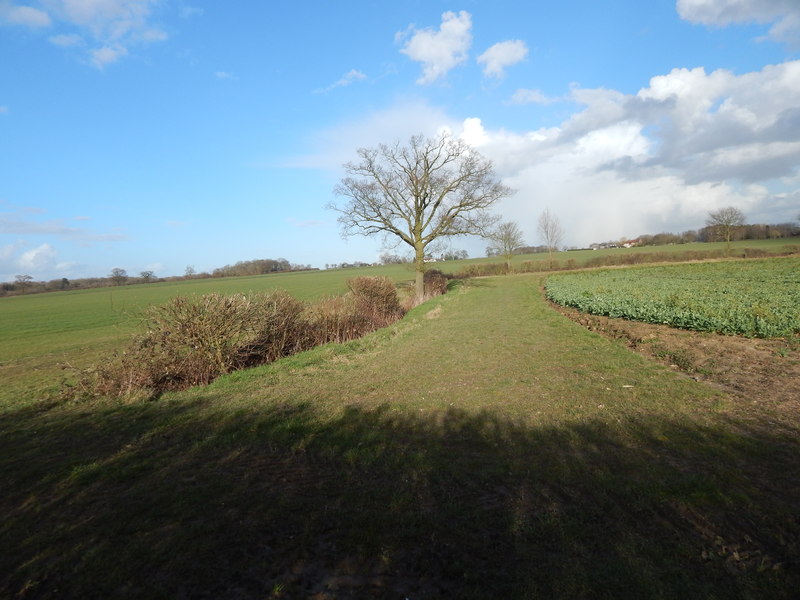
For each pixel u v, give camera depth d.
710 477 4.30
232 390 8.85
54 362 16.70
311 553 3.44
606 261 61.50
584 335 13.24
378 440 5.76
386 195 33.22
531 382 8.23
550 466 4.73
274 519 3.93
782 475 4.31
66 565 3.38
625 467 4.62
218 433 6.31
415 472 4.75
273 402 7.82
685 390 7.23
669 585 2.92
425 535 3.60
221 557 3.41
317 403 7.64
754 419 5.82
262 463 5.20
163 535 3.73
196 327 10.20
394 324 19.31
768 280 27.55
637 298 20.11
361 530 3.69
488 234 34.12
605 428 5.75
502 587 2.98
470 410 6.82
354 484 4.55
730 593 2.84
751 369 8.30
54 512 4.23
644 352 10.62
